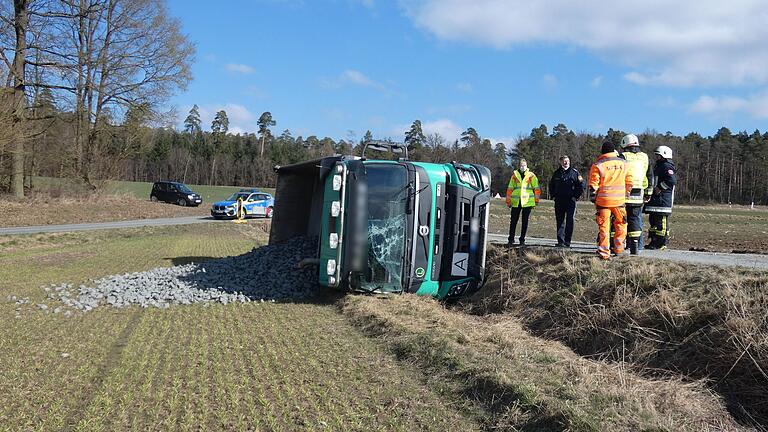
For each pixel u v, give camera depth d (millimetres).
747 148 91750
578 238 17969
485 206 10102
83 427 4562
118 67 35656
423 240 9609
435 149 69312
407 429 4555
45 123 32594
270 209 38469
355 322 8273
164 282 11453
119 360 6438
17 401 5188
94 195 36594
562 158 10555
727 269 6930
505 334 7113
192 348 6906
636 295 6973
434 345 6457
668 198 10602
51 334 7641
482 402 4996
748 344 5332
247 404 5062
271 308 9477
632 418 4328
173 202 47094
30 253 17969
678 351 6004
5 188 32156
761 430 4656
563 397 4734
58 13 31516
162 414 4844
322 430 4508
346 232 9312
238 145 115250
